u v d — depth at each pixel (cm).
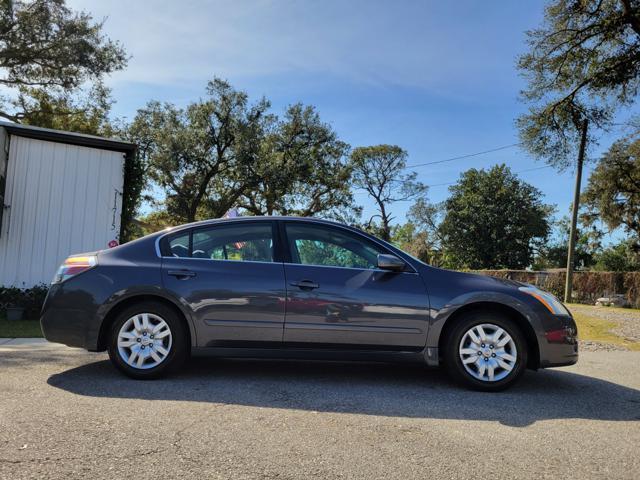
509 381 472
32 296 1026
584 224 3700
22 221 1085
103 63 2561
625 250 4519
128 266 488
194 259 495
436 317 477
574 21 2212
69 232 1122
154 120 3362
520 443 338
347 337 477
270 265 492
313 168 3734
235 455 299
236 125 3334
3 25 2306
